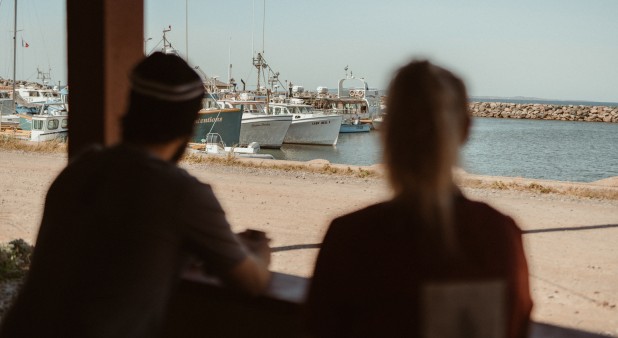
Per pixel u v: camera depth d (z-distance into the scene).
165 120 1.50
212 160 18.69
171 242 1.42
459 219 1.15
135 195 1.41
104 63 2.36
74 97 2.45
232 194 12.61
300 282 2.19
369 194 13.17
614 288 6.59
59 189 1.52
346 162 41.59
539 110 128.75
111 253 1.37
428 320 1.12
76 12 2.40
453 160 1.12
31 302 1.44
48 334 1.38
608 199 13.38
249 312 2.15
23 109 52.28
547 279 6.90
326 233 1.22
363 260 1.14
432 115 1.11
